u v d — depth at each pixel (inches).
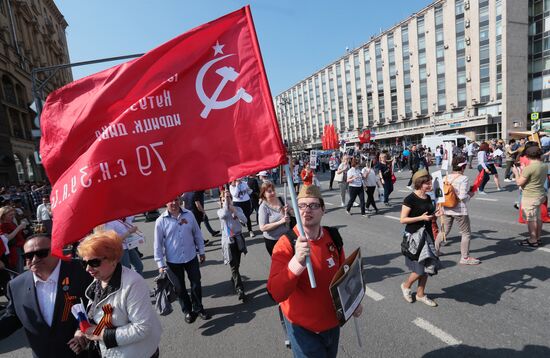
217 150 85.4
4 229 212.4
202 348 129.8
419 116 1849.2
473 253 205.2
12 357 139.4
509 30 1387.8
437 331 124.4
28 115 1003.9
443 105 1721.2
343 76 2445.9
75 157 82.9
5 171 804.6
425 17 1753.2
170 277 150.6
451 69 1656.0
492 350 110.3
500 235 236.1
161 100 84.0
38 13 1256.8
